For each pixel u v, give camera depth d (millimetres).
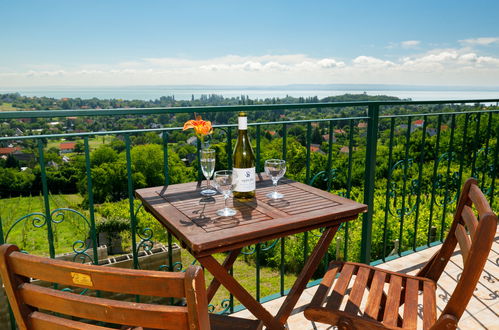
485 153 3129
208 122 1752
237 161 1673
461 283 1085
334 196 1698
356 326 1330
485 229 1049
